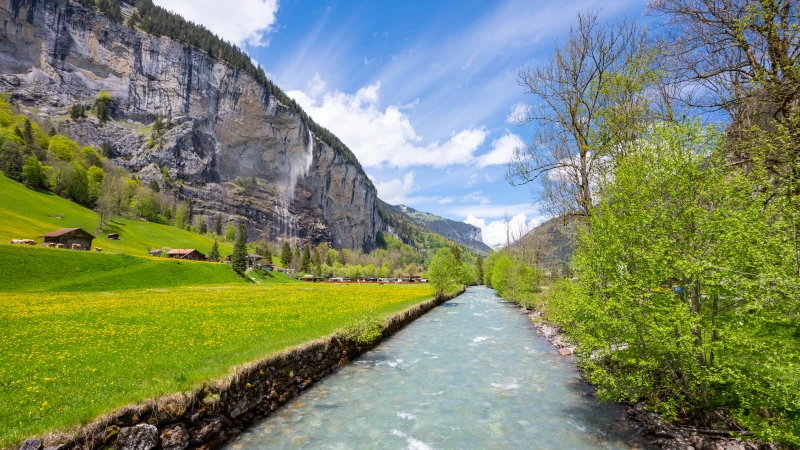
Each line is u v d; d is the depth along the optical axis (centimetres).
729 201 931
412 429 1152
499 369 1856
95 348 1460
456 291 7956
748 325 872
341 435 1109
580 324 1255
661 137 1059
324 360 1767
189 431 964
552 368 1872
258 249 18038
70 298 3700
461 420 1220
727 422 964
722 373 877
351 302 3922
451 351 2289
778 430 784
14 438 714
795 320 792
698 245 954
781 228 848
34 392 948
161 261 7588
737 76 1345
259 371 1291
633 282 1027
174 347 1517
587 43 2041
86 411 832
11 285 4541
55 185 14938
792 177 880
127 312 2661
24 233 8906
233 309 3003
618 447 1009
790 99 1056
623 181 1096
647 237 1012
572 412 1276
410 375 1753
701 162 966
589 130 1880
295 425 1182
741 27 1159
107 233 13025
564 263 2544
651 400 1132
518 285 5178
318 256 17438
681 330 912
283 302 3738
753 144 1036
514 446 1034
